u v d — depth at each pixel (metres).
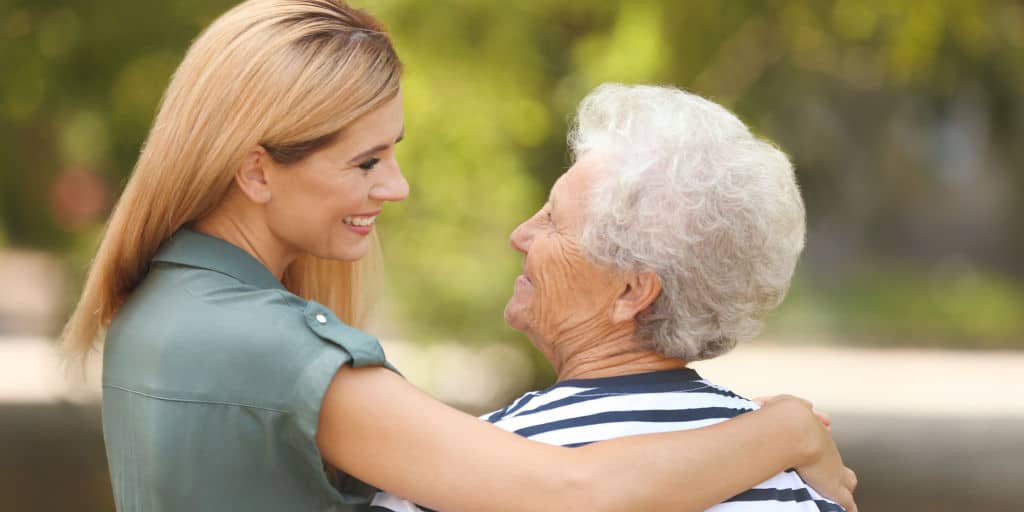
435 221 8.68
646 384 2.41
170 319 2.29
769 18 9.76
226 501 2.22
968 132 28.31
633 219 2.34
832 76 13.35
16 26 9.03
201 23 8.85
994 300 27.61
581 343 2.47
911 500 11.48
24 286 28.84
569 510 2.18
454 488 2.20
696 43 9.30
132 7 9.00
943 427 15.36
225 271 2.34
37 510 10.08
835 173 16.56
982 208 29.98
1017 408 16.94
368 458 2.22
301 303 2.32
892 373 19.78
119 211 2.39
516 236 2.56
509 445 2.21
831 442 2.46
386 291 8.96
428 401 2.24
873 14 9.56
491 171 8.55
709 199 2.32
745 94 10.46
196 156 2.29
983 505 11.33
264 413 2.20
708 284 2.35
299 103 2.26
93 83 9.25
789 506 2.34
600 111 2.46
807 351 21.88
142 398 2.27
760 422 2.35
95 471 11.63
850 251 29.78
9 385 16.64
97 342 2.52
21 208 10.59
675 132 2.36
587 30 9.28
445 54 8.24
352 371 2.23
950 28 10.09
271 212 2.36
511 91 8.47
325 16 2.35
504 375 9.94
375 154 2.36
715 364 19.84
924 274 29.33
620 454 2.23
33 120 9.88
